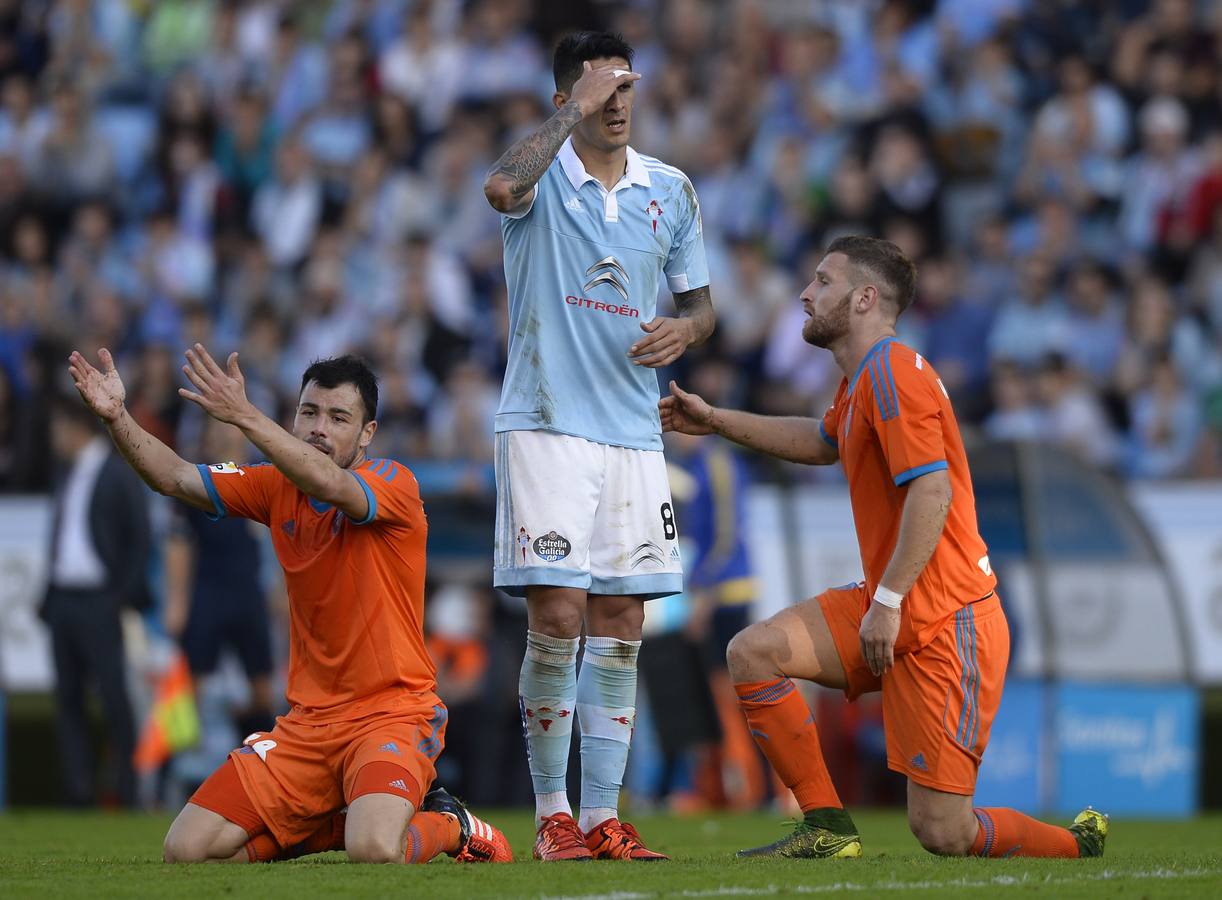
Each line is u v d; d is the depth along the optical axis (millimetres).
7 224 59531
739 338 48688
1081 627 37031
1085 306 48125
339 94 58656
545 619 19125
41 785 40594
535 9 60906
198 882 15797
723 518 36406
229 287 56656
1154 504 39812
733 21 59594
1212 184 50406
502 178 18328
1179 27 55312
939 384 18750
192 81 61344
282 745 18453
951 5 58125
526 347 19328
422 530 19047
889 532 18766
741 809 36438
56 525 36125
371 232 54688
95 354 52281
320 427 18844
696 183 54469
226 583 37875
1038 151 52750
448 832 18500
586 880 15953
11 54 67625
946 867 17547
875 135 51719
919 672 18391
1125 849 23141
